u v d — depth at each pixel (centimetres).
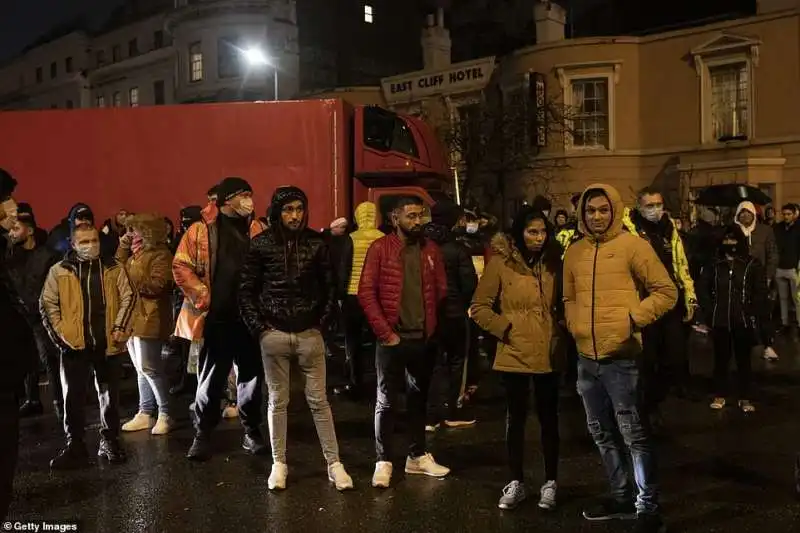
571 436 717
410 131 1343
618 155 2372
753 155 2161
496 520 507
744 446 670
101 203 1325
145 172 1318
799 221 1318
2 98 5378
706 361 1108
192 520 513
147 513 527
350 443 707
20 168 1341
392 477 602
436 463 625
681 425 743
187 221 923
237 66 3716
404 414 819
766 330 784
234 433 745
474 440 710
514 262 523
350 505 539
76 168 1333
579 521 504
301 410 841
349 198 1319
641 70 2373
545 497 525
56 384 788
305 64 3809
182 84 3869
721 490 559
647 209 709
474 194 2552
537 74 2416
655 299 464
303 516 519
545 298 519
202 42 3781
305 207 570
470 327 845
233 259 636
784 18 2114
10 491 350
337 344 1311
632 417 471
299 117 1294
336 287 587
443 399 749
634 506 507
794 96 2106
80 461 637
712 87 2258
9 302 355
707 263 810
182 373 940
